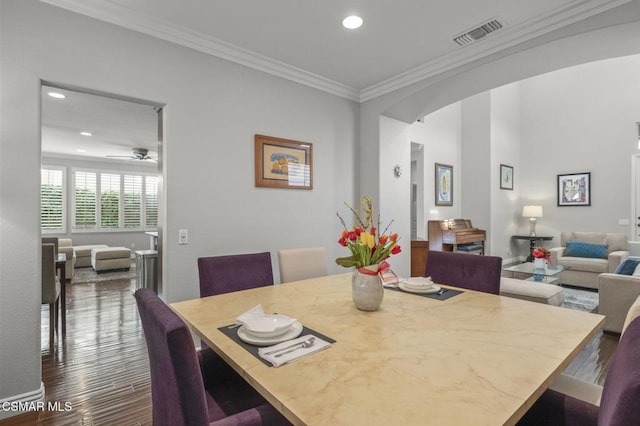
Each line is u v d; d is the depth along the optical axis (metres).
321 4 2.22
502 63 2.79
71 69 2.13
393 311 1.56
